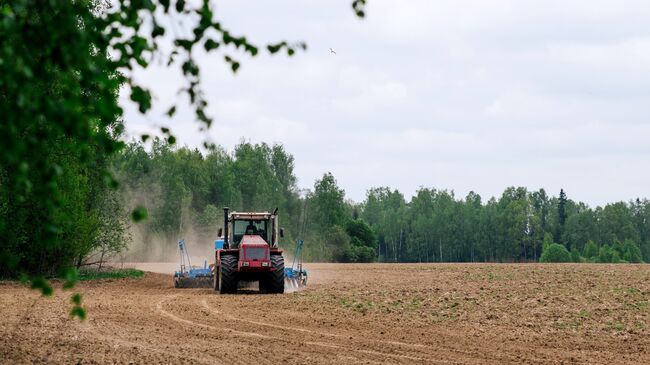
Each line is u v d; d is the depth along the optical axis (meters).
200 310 23.80
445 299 27.92
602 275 41.66
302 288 34.44
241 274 31.80
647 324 20.95
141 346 15.51
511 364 14.64
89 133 5.41
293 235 120.94
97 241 44.19
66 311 22.27
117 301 26.58
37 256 39.66
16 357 13.58
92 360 13.59
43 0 5.31
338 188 122.50
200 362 13.80
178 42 5.98
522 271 46.72
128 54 5.97
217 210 107.00
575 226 181.88
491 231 168.75
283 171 126.31
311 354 15.16
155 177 105.38
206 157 115.44
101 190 43.78
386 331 19.05
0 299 26.14
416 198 180.62
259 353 15.09
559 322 21.31
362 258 119.38
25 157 5.37
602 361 15.24
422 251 171.25
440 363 14.52
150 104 5.72
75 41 5.34
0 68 5.05
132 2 5.84
